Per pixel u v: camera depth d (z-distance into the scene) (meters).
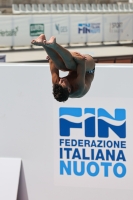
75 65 12.26
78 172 21.55
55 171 21.77
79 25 60.09
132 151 21.02
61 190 21.84
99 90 20.91
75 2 79.12
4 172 21.80
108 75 20.72
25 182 22.14
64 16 59.06
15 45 57.44
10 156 22.08
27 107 21.70
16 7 75.00
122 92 20.80
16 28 57.12
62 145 21.56
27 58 51.88
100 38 61.72
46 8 76.06
